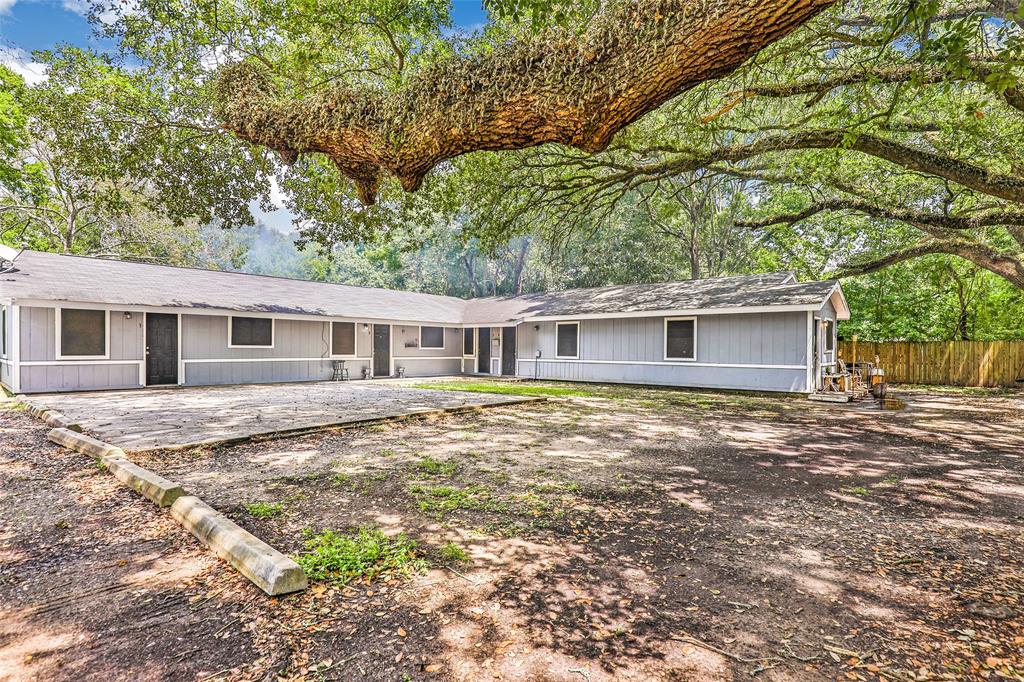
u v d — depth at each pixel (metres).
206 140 8.99
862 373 14.91
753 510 3.90
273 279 18.55
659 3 2.12
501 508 3.85
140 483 4.01
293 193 10.46
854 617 2.33
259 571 2.52
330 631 2.15
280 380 15.98
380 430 7.32
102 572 2.67
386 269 39.53
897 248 16.78
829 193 12.92
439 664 1.93
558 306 18.38
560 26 2.91
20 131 17.66
